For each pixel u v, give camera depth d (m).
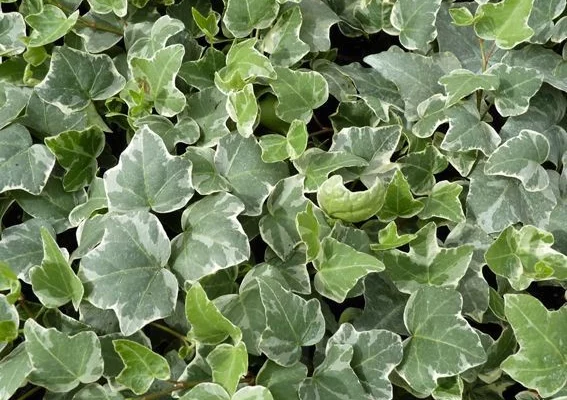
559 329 0.41
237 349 0.40
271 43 0.52
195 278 0.43
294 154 0.46
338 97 0.52
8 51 0.53
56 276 0.43
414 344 0.42
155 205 0.45
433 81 0.52
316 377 0.41
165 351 0.46
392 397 0.43
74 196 0.50
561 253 0.45
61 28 0.51
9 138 0.49
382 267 0.42
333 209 0.45
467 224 0.47
